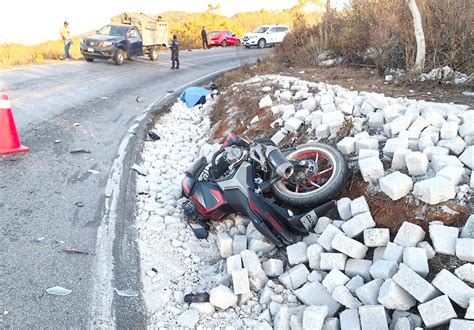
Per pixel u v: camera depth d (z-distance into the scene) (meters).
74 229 5.53
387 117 5.98
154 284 4.69
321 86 8.95
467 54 8.97
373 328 3.63
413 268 3.85
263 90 9.73
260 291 4.56
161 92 14.57
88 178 7.07
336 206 5.14
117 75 17.31
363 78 9.95
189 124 11.22
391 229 4.48
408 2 8.73
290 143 6.82
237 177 5.26
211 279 4.79
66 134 9.17
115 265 4.90
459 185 4.48
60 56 22.72
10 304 4.15
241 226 5.62
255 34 32.06
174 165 8.09
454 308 3.55
